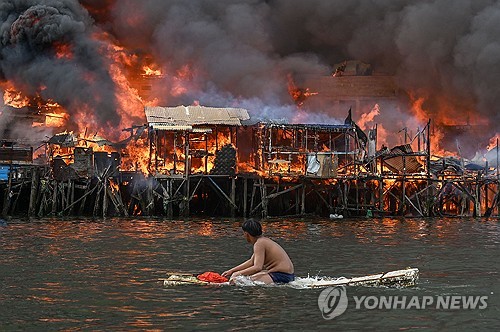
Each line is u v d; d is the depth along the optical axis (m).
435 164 85.69
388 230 60.88
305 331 22.61
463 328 23.22
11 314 24.77
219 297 27.16
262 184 76.00
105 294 28.14
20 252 42.22
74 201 79.00
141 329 22.69
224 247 45.75
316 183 78.38
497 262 38.88
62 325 23.23
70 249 44.00
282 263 29.55
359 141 84.12
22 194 82.94
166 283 29.75
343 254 42.53
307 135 82.56
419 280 31.86
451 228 63.38
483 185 86.06
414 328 23.16
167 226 63.22
